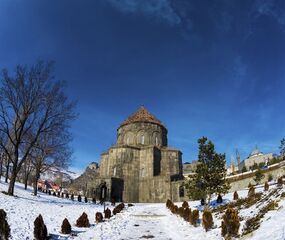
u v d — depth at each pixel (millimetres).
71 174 101000
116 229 19906
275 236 10602
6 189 34688
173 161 64562
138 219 25766
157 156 64000
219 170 28719
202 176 28625
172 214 28297
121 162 61750
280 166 51719
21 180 62250
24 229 16250
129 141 67062
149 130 67625
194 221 20141
